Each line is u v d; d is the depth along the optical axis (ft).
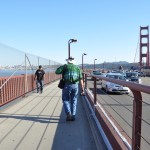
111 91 65.26
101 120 21.38
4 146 17.63
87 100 39.99
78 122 25.08
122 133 16.53
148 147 19.35
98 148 17.21
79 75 26.11
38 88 54.65
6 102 33.60
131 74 110.63
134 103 11.95
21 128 22.56
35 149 17.06
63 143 18.40
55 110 31.91
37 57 65.82
